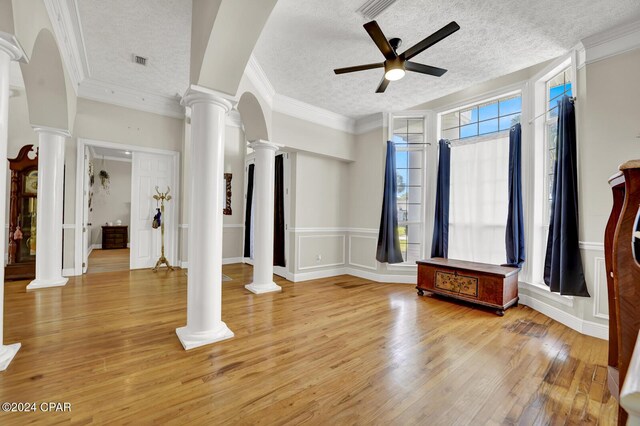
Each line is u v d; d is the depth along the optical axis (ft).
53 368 6.23
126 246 25.95
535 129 11.16
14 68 13.78
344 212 17.12
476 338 8.24
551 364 6.82
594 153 8.62
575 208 8.95
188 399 5.34
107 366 6.37
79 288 12.36
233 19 6.51
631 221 3.15
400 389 5.80
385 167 15.08
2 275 6.36
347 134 16.38
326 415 5.01
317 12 7.72
